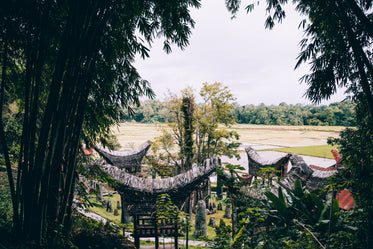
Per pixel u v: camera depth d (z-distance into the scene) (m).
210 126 19.39
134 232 6.73
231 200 6.06
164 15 4.68
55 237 3.46
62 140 3.53
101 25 3.69
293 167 11.94
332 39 4.22
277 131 92.31
